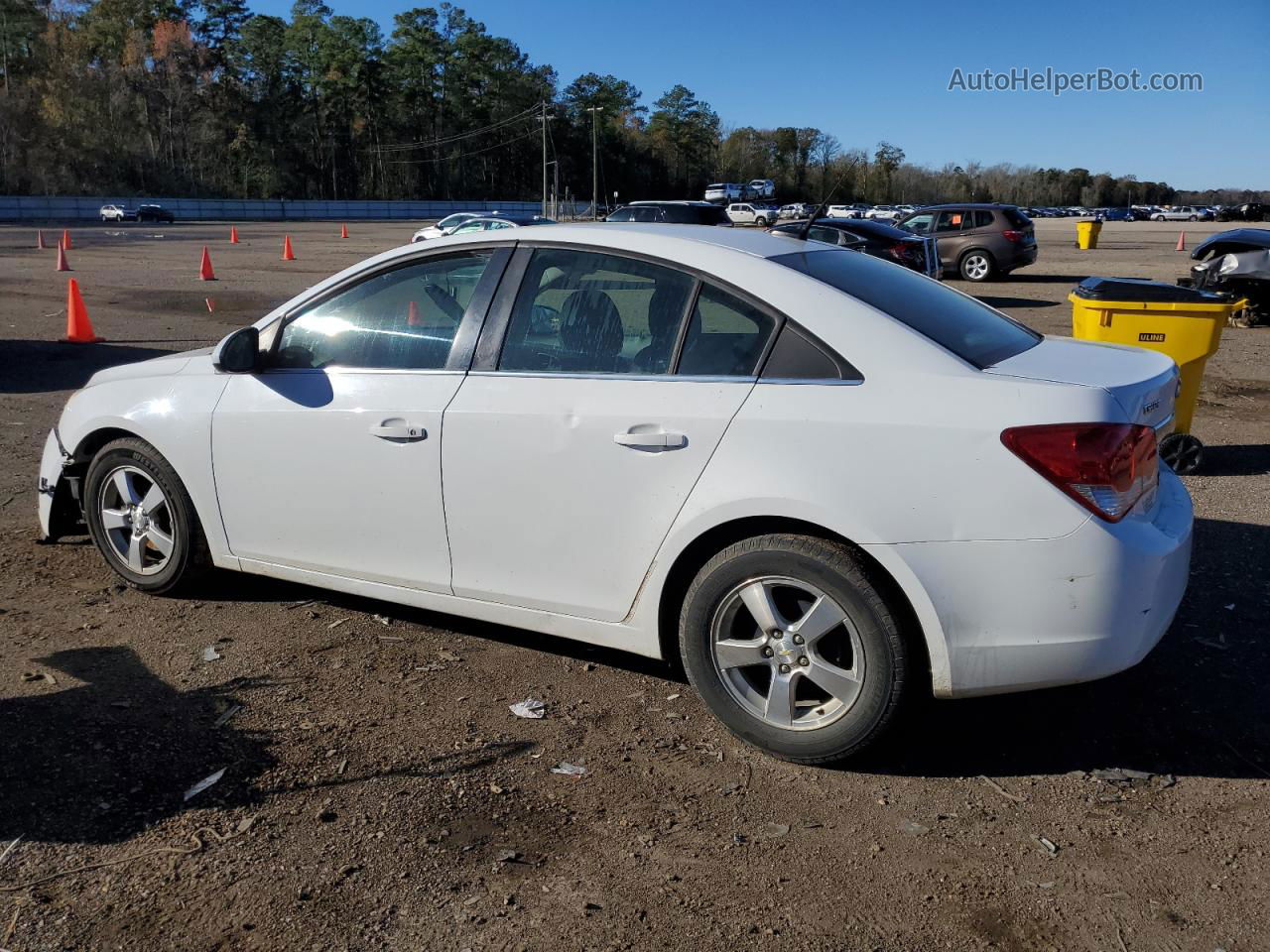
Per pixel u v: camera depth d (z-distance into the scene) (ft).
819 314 10.51
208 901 8.44
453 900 8.54
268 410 13.21
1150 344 22.61
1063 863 9.15
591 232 11.95
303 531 13.29
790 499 10.10
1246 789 10.34
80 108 332.60
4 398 29.94
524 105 424.05
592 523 11.23
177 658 12.90
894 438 9.85
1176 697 12.26
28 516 18.72
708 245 11.48
